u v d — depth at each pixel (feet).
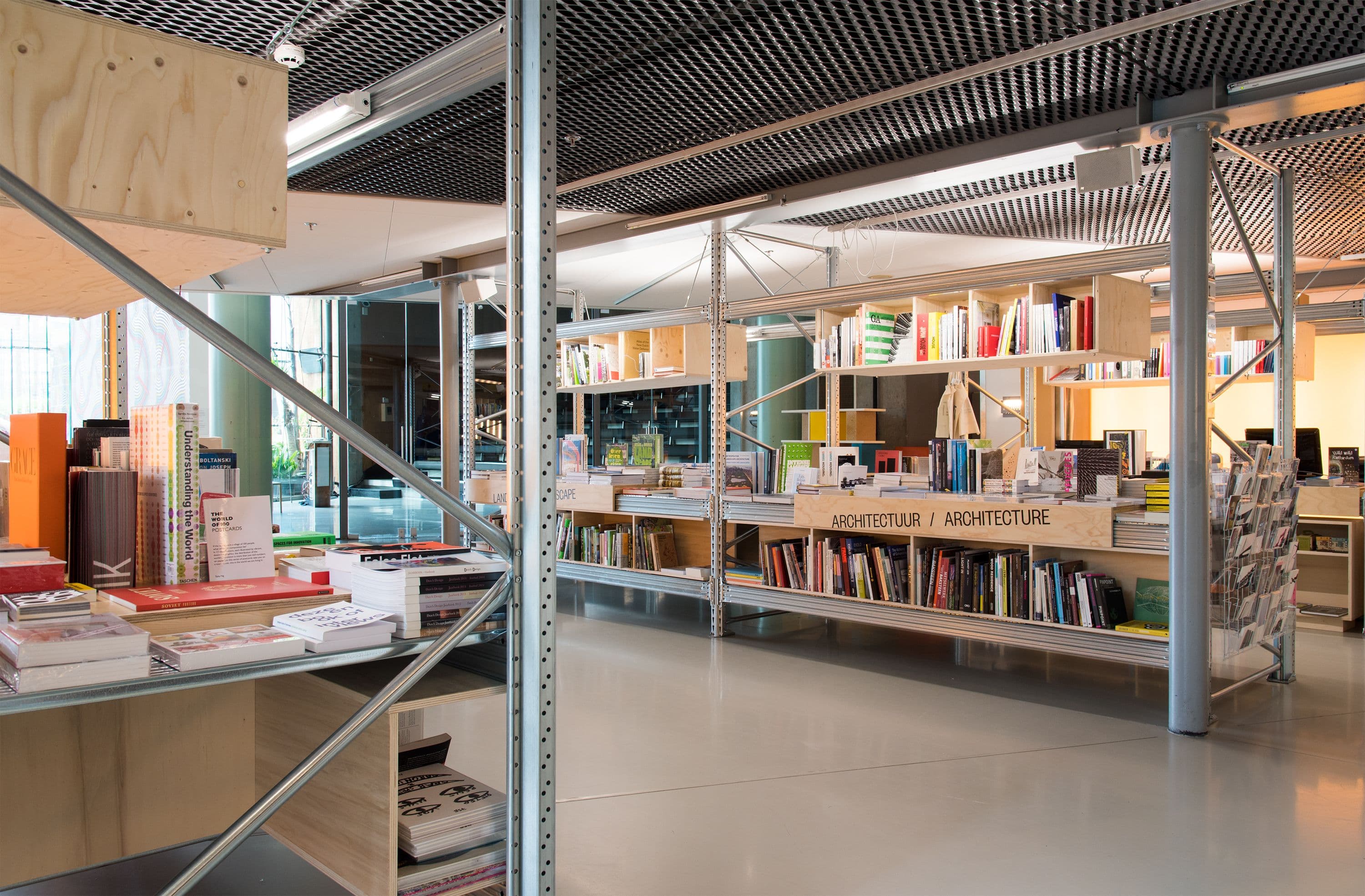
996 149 13.96
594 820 9.84
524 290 6.29
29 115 4.62
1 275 6.05
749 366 38.75
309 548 9.28
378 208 17.51
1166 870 8.62
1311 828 9.62
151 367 27.32
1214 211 18.31
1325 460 27.63
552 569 6.35
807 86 11.94
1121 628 13.98
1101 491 14.65
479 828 6.56
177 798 8.12
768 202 16.97
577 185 16.30
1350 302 20.99
